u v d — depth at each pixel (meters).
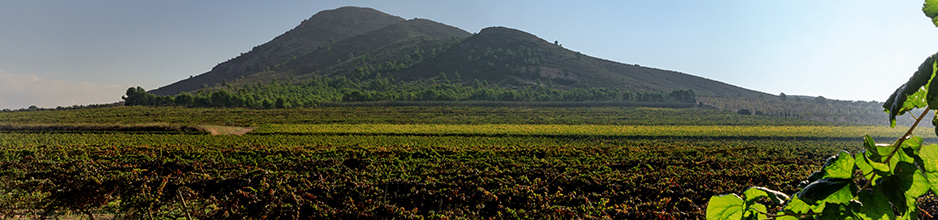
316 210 10.49
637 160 22.52
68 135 48.12
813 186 1.84
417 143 43.78
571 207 10.85
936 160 1.72
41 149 26.59
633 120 81.44
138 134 50.97
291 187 12.45
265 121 78.69
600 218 9.96
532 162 21.61
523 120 81.81
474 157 28.22
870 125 71.31
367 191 11.97
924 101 1.68
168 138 45.12
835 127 63.50
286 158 24.73
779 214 1.99
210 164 17.70
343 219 10.38
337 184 12.66
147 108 102.88
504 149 32.03
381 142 44.47
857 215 1.75
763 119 81.81
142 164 16.38
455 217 10.84
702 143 48.44
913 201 1.86
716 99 129.88
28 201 11.88
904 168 1.65
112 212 12.11
